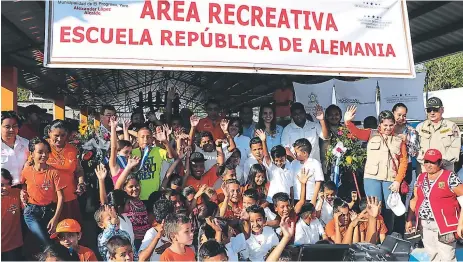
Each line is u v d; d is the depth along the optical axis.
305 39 4.97
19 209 4.73
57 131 4.92
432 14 6.98
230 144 5.93
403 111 5.98
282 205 4.86
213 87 16.78
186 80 16.44
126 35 4.52
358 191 6.00
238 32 4.79
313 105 7.88
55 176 4.84
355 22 5.12
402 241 4.42
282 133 6.45
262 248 4.62
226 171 5.24
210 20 4.72
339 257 4.31
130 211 4.70
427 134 6.16
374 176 5.82
